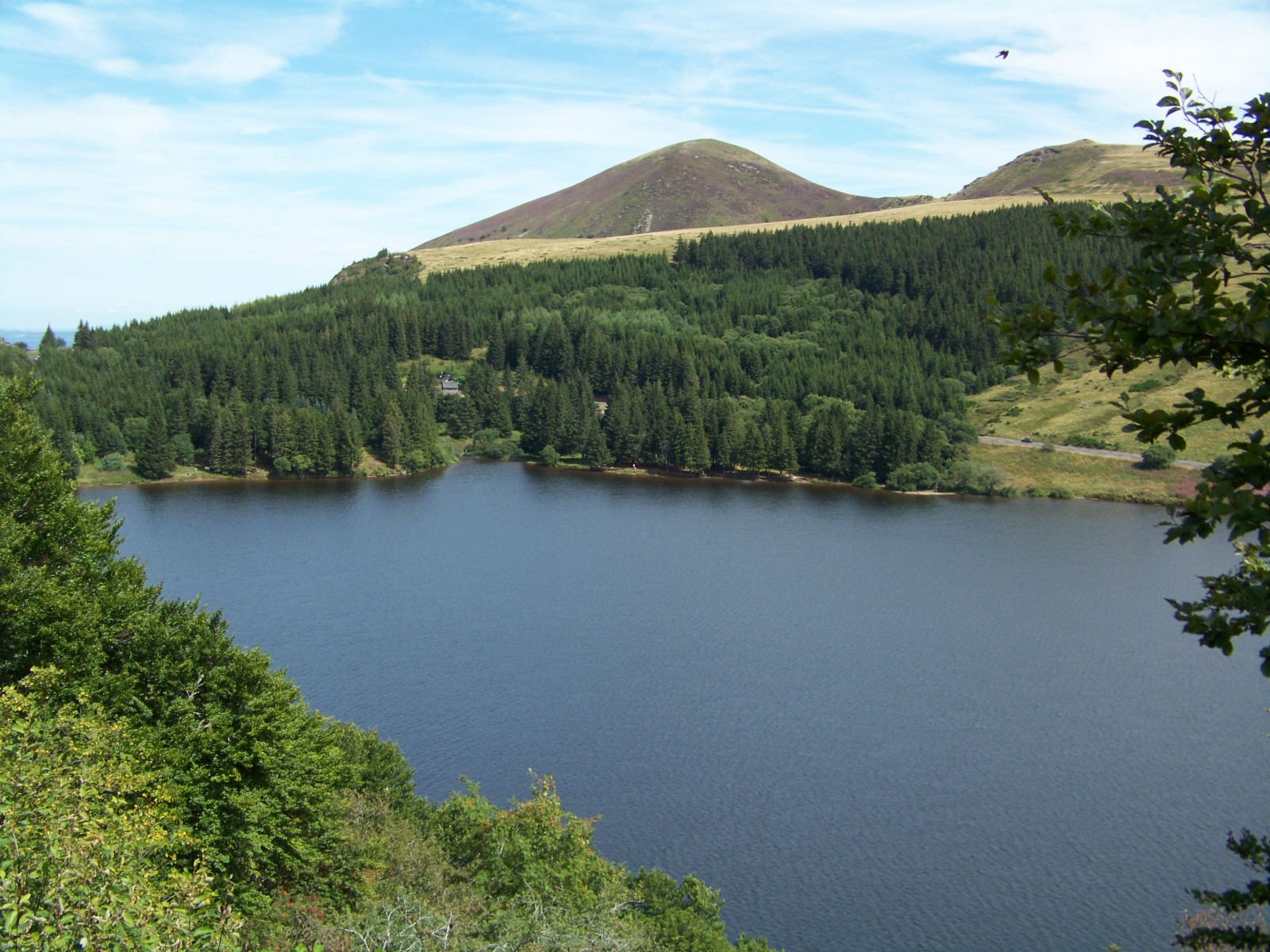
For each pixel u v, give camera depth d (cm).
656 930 4094
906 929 5409
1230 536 876
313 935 3033
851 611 11644
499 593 12094
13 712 2652
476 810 4241
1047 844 6322
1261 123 1009
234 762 3375
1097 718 8475
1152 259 1012
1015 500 18112
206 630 3712
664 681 9206
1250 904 1195
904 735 8062
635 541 15038
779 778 7250
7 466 3900
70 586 3759
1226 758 7675
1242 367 976
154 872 2295
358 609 11206
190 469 19800
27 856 1828
